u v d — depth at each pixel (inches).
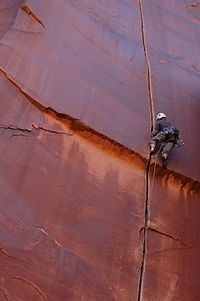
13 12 350.9
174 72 363.9
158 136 276.4
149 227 256.8
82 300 220.8
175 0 466.0
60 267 227.3
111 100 311.9
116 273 234.7
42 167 263.6
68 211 249.9
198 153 303.7
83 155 277.6
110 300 225.1
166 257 248.4
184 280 243.3
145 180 276.8
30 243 230.7
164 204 269.4
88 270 231.0
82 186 263.0
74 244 237.6
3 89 292.0
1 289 214.1
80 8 380.5
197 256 254.5
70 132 285.9
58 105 291.0
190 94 349.4
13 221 236.1
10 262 222.4
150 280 238.1
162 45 390.9
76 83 312.3
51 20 350.6
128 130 295.7
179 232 260.2
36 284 218.8
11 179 252.8
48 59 319.6
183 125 318.7
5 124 275.3
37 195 251.0
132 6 424.5
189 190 281.6
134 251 245.6
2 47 315.3
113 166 278.5
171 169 279.7
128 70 345.4
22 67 306.2
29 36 331.0
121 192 267.3
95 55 343.0
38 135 277.3
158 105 324.8
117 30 382.3
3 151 263.6
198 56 397.7
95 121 291.0
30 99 290.2
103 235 245.9
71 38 346.0
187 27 434.0
